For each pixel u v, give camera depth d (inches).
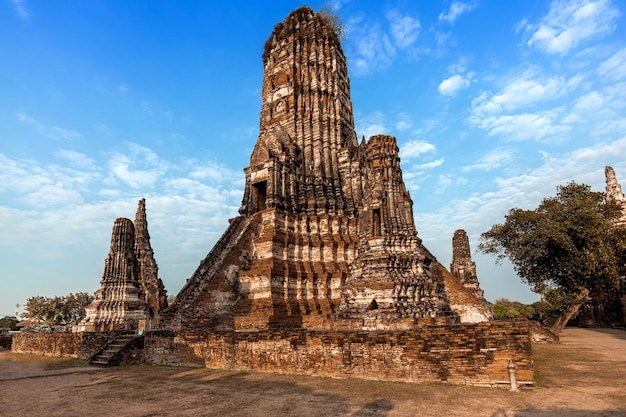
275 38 1765.5
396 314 959.0
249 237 1300.4
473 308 1359.5
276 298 1182.3
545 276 1510.8
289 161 1423.5
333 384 609.3
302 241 1322.6
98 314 1505.9
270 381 660.7
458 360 568.1
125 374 837.2
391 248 1138.7
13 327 3442.4
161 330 1008.2
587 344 1049.5
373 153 1332.4
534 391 509.7
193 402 549.6
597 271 1366.9
